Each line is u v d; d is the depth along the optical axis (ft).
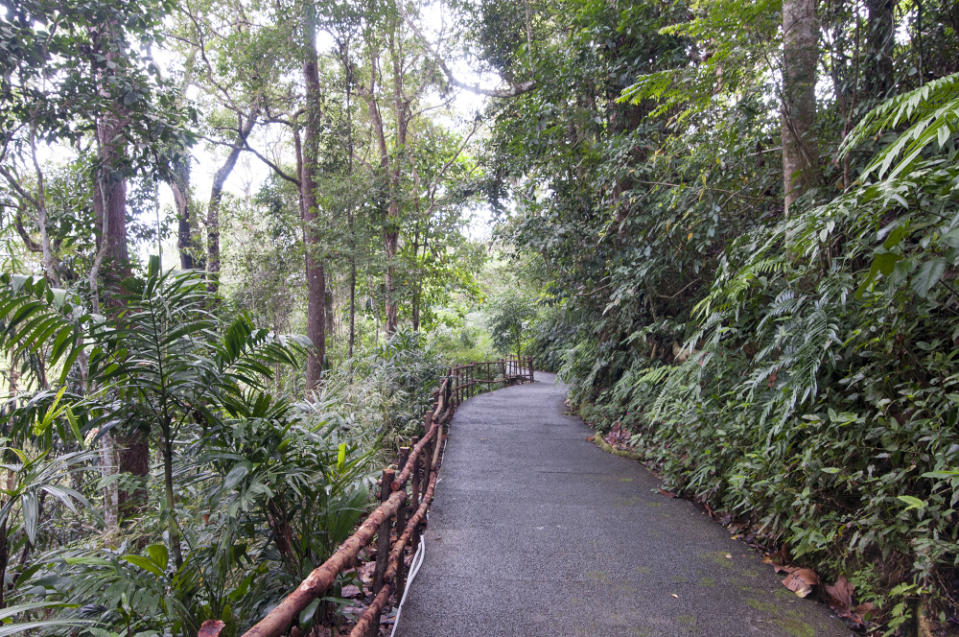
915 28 13.21
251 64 38.52
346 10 37.55
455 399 34.73
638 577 10.94
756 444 12.91
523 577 10.93
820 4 14.25
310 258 42.80
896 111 9.23
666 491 16.62
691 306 22.56
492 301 79.05
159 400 9.07
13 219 23.43
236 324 9.21
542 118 26.89
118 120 21.08
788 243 10.91
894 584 9.12
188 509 10.17
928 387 9.39
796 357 10.94
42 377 15.69
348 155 43.78
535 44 30.96
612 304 22.91
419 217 46.83
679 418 16.14
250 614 8.32
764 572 11.19
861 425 10.09
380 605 7.75
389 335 43.16
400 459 12.48
